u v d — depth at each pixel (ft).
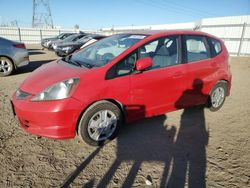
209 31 63.46
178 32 13.85
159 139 12.32
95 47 14.05
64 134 10.31
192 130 13.56
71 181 8.95
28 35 98.89
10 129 12.80
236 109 17.60
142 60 11.27
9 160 10.00
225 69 16.11
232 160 10.73
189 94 14.17
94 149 11.12
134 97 11.76
